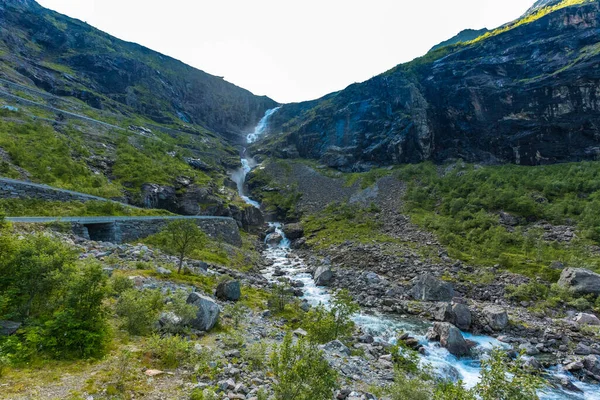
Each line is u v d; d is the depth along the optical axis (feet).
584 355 81.87
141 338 46.83
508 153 354.33
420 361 70.59
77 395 29.53
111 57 535.60
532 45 406.21
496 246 176.76
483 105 392.47
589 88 328.49
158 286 76.59
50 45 486.38
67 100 371.97
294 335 71.15
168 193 233.96
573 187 251.80
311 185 386.93
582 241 175.11
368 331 90.27
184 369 39.58
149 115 510.17
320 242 229.45
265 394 35.53
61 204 134.00
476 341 89.30
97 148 260.01
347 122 489.26
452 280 140.97
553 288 125.18
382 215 270.46
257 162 499.10
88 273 43.19
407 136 406.21
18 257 44.01
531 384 29.30
